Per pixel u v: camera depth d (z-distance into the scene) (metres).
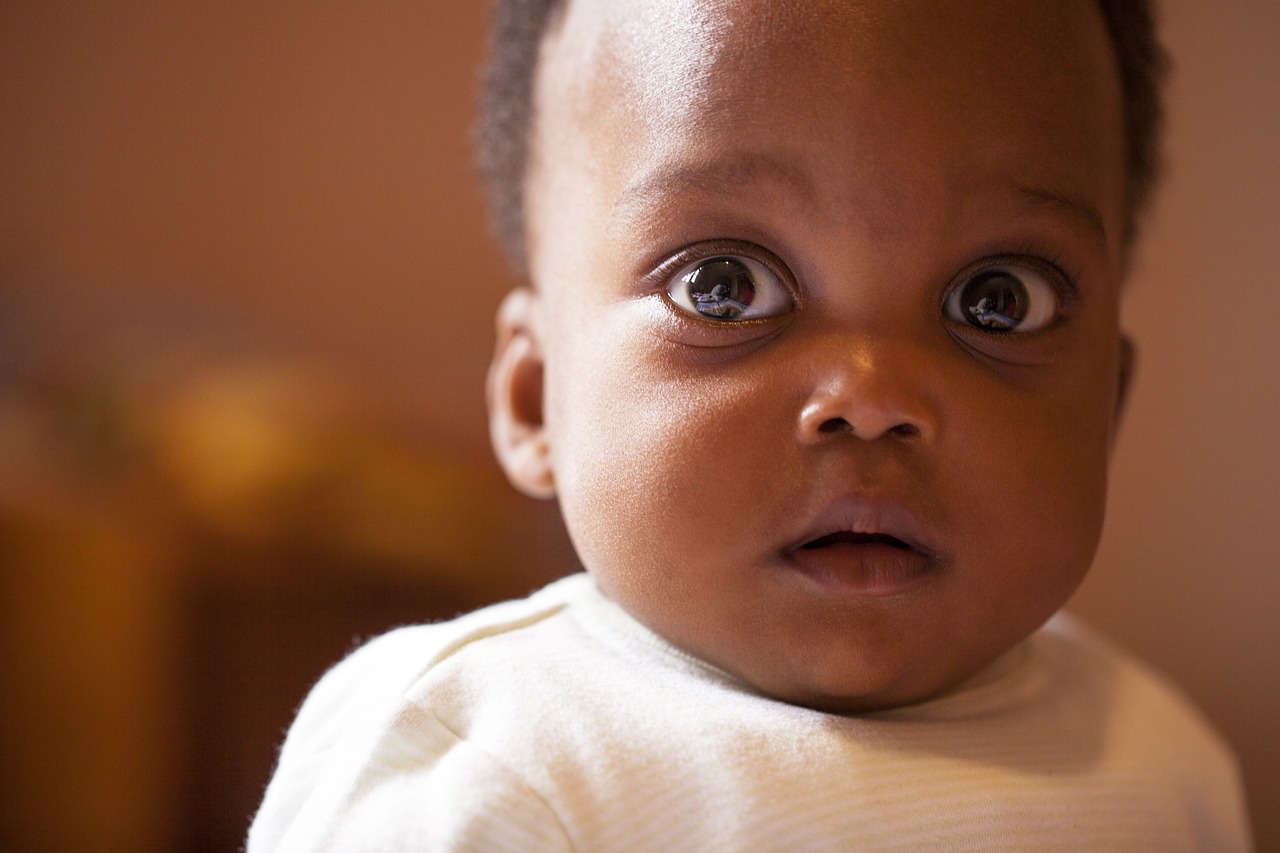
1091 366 0.58
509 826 0.48
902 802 0.52
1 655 1.26
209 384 1.51
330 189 2.04
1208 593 1.35
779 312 0.54
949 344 0.54
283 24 2.03
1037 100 0.55
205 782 1.32
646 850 0.48
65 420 1.45
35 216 2.02
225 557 1.35
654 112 0.56
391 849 0.48
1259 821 1.32
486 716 0.52
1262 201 1.31
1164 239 1.34
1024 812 0.54
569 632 0.59
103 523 1.29
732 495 0.52
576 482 0.58
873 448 0.52
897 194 0.52
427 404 1.56
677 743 0.51
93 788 1.27
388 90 2.03
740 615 0.54
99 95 2.02
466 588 1.42
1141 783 0.60
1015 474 0.54
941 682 0.56
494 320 2.00
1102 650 0.75
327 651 1.38
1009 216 0.54
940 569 0.54
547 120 0.66
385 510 1.40
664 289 0.55
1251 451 1.33
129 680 1.29
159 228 2.04
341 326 2.00
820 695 0.54
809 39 0.53
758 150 0.53
